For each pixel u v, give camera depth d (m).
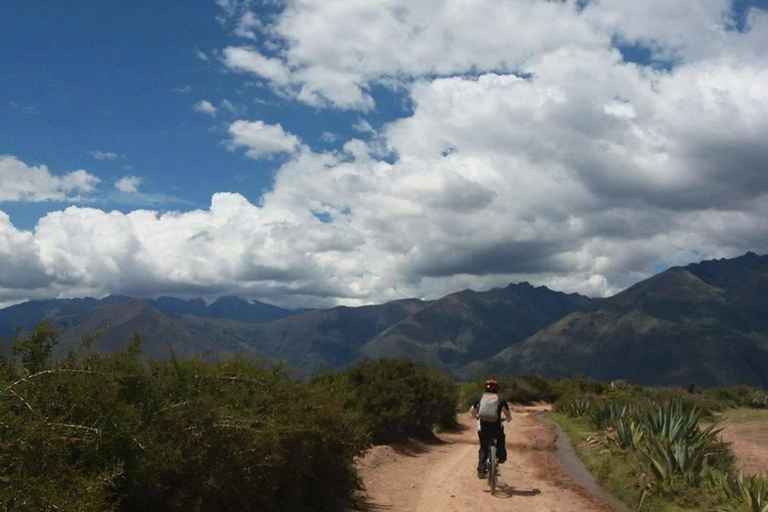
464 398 38.81
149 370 6.93
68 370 5.43
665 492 9.97
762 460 16.09
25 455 4.37
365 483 12.09
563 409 30.89
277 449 7.32
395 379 19.48
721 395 38.12
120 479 5.44
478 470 12.30
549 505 10.45
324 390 10.72
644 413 17.30
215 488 6.34
